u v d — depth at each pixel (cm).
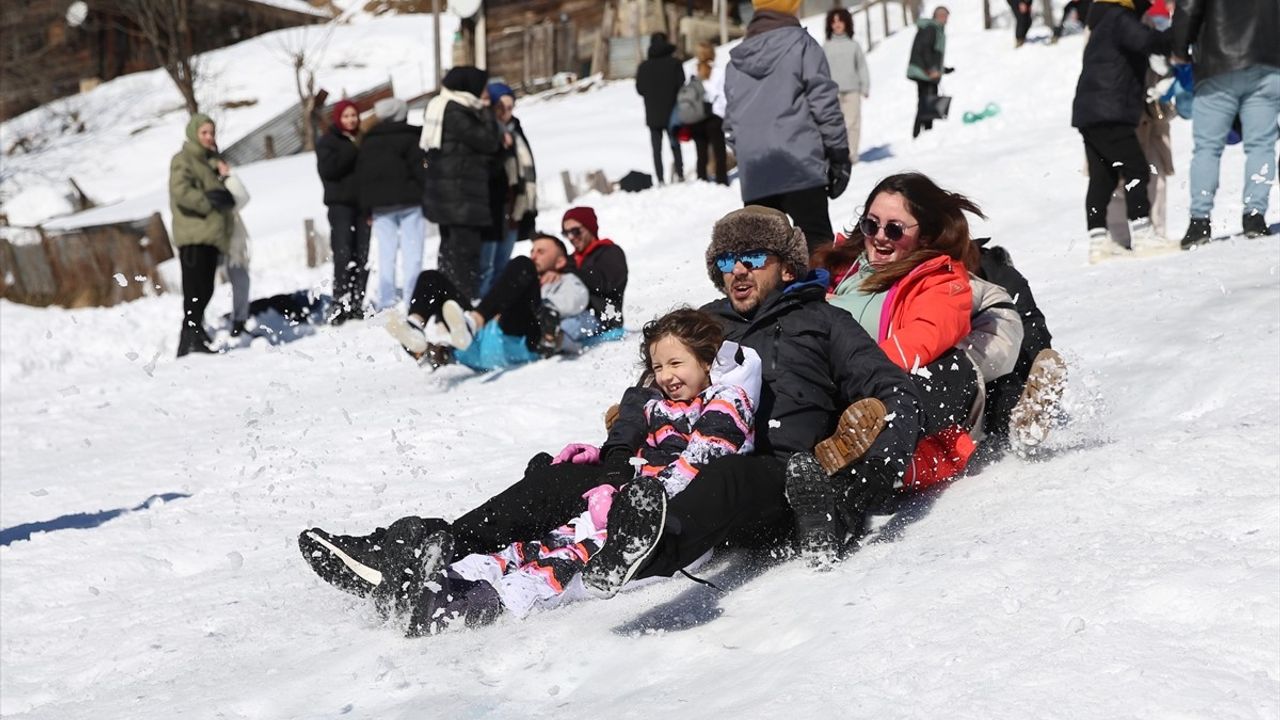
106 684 383
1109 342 619
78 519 655
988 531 358
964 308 426
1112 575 297
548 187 2023
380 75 3994
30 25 4384
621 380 820
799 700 263
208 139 1283
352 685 331
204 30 4341
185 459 787
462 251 1074
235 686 349
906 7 2911
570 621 354
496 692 313
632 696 293
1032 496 383
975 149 1717
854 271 466
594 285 950
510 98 1166
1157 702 235
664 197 1756
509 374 908
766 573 371
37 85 4319
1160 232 999
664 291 1238
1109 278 829
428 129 1059
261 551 538
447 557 355
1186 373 514
